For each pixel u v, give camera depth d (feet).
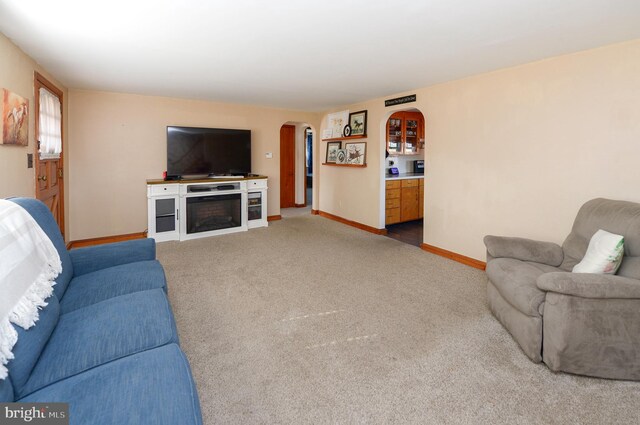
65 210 14.52
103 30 8.20
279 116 20.95
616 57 8.75
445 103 13.56
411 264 12.97
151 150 16.81
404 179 20.30
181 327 8.10
